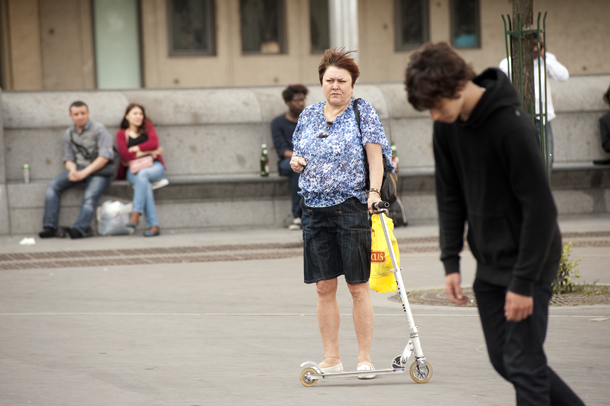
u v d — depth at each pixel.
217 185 16.45
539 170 3.79
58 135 16.52
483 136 3.86
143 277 11.03
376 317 8.30
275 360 6.69
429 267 11.50
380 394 5.69
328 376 5.98
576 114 18.22
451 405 5.38
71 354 6.95
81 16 27.16
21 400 5.64
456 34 29.44
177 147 17.06
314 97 17.98
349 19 20.02
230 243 14.43
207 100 17.39
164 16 27.83
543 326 3.99
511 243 3.98
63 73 27.09
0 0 26.38
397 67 29.12
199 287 10.25
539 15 8.98
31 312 8.78
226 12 28.31
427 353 6.84
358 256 6.09
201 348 7.12
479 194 3.99
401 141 17.86
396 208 16.39
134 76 27.73
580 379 5.91
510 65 9.19
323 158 6.07
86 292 9.96
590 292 9.27
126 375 6.27
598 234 14.42
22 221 15.93
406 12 29.14
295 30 28.75
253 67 28.61
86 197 15.51
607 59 29.92
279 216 16.97
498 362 4.20
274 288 10.14
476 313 8.41
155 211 15.67
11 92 16.88
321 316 6.25
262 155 16.92
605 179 17.53
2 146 15.93
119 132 15.73
